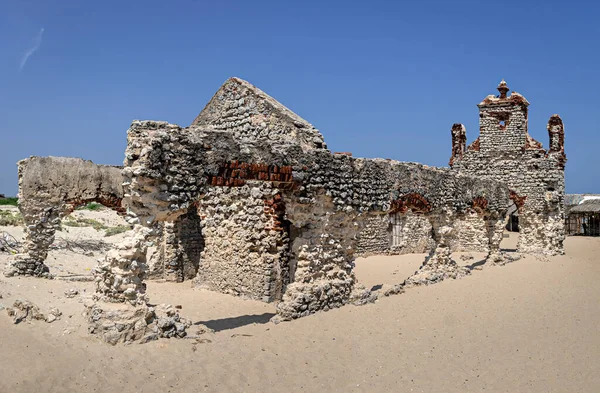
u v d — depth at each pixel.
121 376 8.32
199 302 14.89
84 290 14.27
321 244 13.32
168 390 8.09
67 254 21.59
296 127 14.80
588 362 10.52
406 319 13.12
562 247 27.55
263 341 10.63
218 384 8.45
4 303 11.11
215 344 10.15
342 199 13.55
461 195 20.03
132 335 9.49
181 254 18.80
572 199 58.25
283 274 15.20
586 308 15.27
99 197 16.94
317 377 9.12
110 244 25.59
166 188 10.13
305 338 11.05
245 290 15.47
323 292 13.13
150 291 16.36
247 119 16.30
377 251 28.59
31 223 15.45
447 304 15.09
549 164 26.75
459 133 28.62
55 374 8.13
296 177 12.27
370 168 14.59
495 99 27.75
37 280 14.85
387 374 9.48
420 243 31.30
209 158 10.79
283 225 15.08
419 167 17.12
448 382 9.26
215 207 16.62
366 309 13.74
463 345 11.35
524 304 15.60
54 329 10.00
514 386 9.22
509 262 24.69
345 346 10.77
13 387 7.61
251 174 11.48
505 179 27.53
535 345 11.55
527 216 27.39
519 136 27.31
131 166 9.99
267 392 8.37
